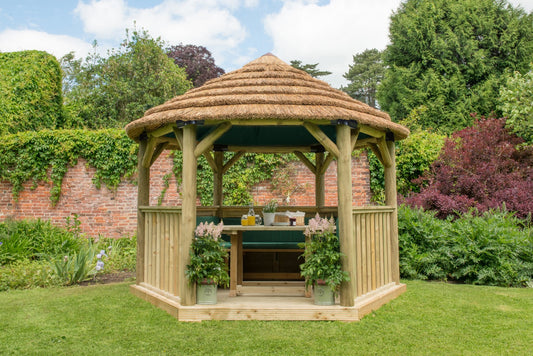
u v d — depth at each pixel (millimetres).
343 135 4484
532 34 19109
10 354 3471
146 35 19188
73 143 9867
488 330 4102
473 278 6582
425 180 10125
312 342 3727
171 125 4758
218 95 4945
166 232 5023
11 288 6074
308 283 4566
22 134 9961
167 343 3705
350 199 4473
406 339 3830
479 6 19562
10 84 12445
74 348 3605
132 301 5172
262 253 6531
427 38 19656
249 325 4195
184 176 4520
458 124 17875
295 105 4586
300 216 5270
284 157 10016
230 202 9969
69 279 6434
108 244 9438
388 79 20875
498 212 7770
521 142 10117
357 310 4367
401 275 6949
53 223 9891
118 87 18219
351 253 4445
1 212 9938
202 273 4422
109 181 9922
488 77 18922
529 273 6340
